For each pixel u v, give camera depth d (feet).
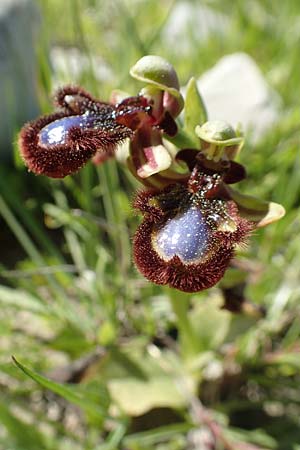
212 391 0.49
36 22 0.63
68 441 0.47
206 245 0.40
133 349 0.49
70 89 0.43
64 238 0.58
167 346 0.51
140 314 0.52
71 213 0.53
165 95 0.42
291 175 0.59
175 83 0.42
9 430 0.44
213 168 0.42
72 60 0.66
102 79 0.66
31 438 0.45
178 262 0.39
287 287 0.52
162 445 0.47
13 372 0.46
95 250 0.54
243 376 0.50
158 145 0.42
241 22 0.76
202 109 0.43
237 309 0.47
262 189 0.58
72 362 0.49
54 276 0.53
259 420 0.49
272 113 0.62
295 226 0.56
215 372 0.49
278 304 0.51
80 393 0.45
